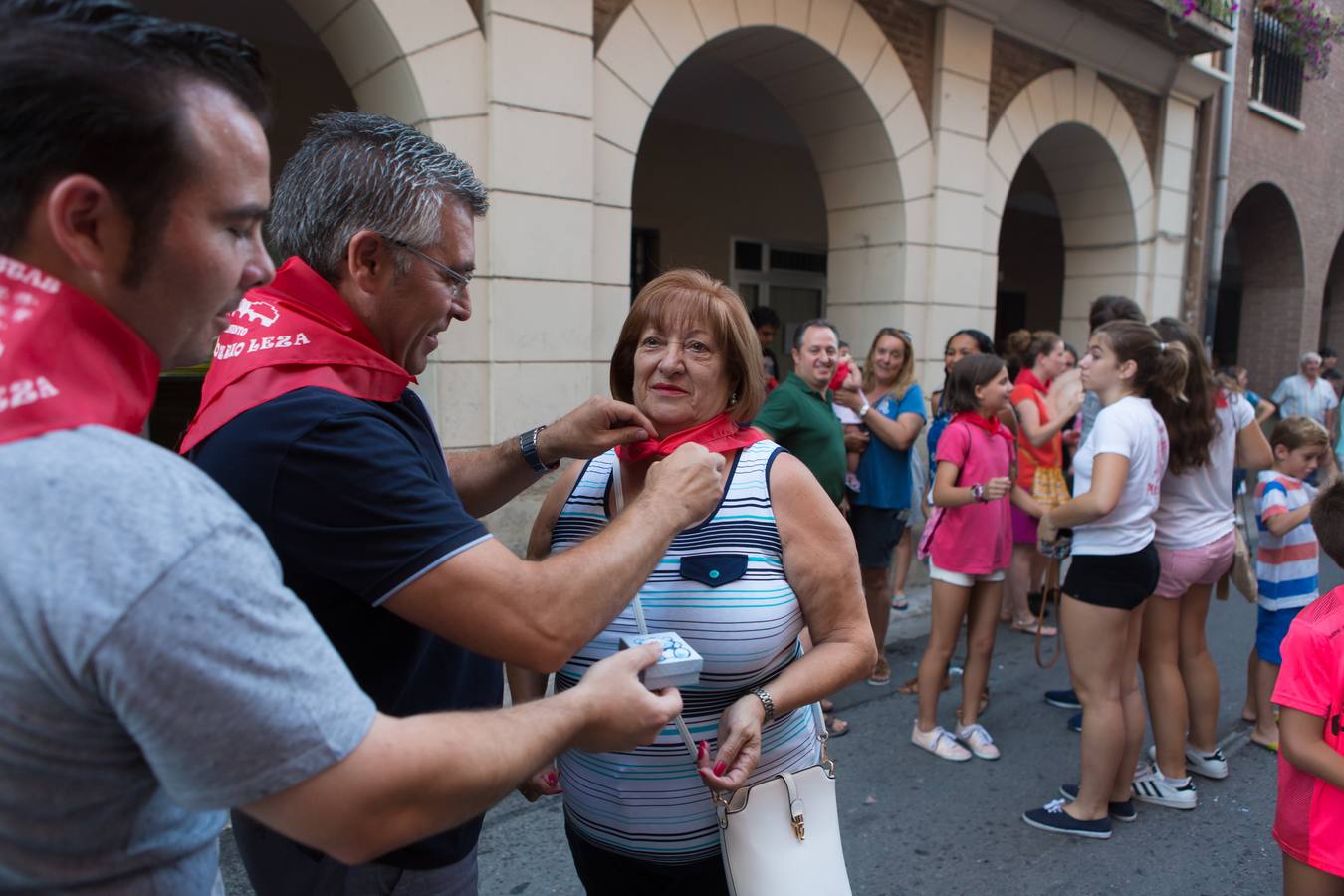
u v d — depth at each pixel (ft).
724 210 28.19
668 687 3.69
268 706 2.30
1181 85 26.48
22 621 2.11
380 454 3.49
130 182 2.38
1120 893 8.38
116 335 2.50
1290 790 6.02
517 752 2.81
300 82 18.74
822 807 4.87
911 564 19.61
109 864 2.52
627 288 15.33
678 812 4.91
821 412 11.23
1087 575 9.08
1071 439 17.42
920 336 20.53
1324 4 31.86
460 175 4.16
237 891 8.01
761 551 4.89
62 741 2.27
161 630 2.16
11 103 2.25
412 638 3.92
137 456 2.31
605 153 14.74
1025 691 13.47
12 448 2.20
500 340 13.46
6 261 2.35
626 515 3.76
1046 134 24.89
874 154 19.71
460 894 4.38
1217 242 28.76
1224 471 9.79
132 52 2.35
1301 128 32.53
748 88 23.13
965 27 20.07
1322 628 5.80
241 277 2.79
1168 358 9.02
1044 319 42.70
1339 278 42.65
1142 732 9.66
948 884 8.50
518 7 13.05
